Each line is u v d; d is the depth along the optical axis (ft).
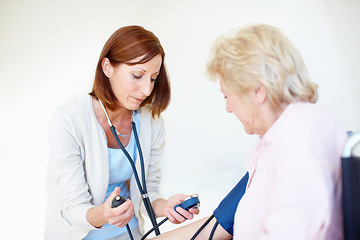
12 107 12.96
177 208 4.01
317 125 2.27
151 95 4.55
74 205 4.07
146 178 4.84
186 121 13.66
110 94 4.15
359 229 1.86
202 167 12.20
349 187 1.88
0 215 9.66
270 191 2.37
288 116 2.35
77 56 13.43
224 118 13.65
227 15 14.85
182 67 14.70
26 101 13.07
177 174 11.85
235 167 12.21
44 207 9.96
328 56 13.07
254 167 2.83
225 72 2.50
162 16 14.90
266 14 14.33
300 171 2.10
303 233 2.05
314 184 2.06
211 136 13.14
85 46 13.56
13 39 12.55
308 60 13.17
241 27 2.56
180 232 3.50
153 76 4.03
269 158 2.40
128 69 3.90
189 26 14.96
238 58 2.43
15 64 12.84
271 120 2.54
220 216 3.28
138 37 3.85
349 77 12.73
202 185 11.27
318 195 2.06
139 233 4.81
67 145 4.08
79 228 4.12
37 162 11.71
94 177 4.28
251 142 13.01
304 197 2.06
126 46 3.84
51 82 13.26
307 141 2.17
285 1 14.11
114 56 3.92
